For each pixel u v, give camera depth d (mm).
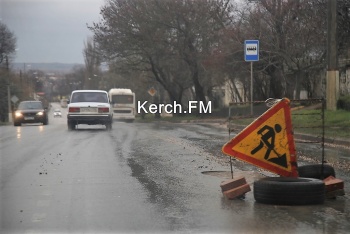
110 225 7148
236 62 35531
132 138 20391
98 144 17922
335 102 24156
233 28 35781
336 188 8680
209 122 37625
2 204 8461
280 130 8852
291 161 8859
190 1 41781
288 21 31500
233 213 7766
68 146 17312
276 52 31875
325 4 29359
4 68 68500
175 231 6820
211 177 10984
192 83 51250
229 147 8852
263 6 32812
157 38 43750
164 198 8883
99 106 25766
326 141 17828
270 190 8234
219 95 62531
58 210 8031
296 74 34125
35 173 11555
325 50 31594
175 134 22656
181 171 11766
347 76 35781
